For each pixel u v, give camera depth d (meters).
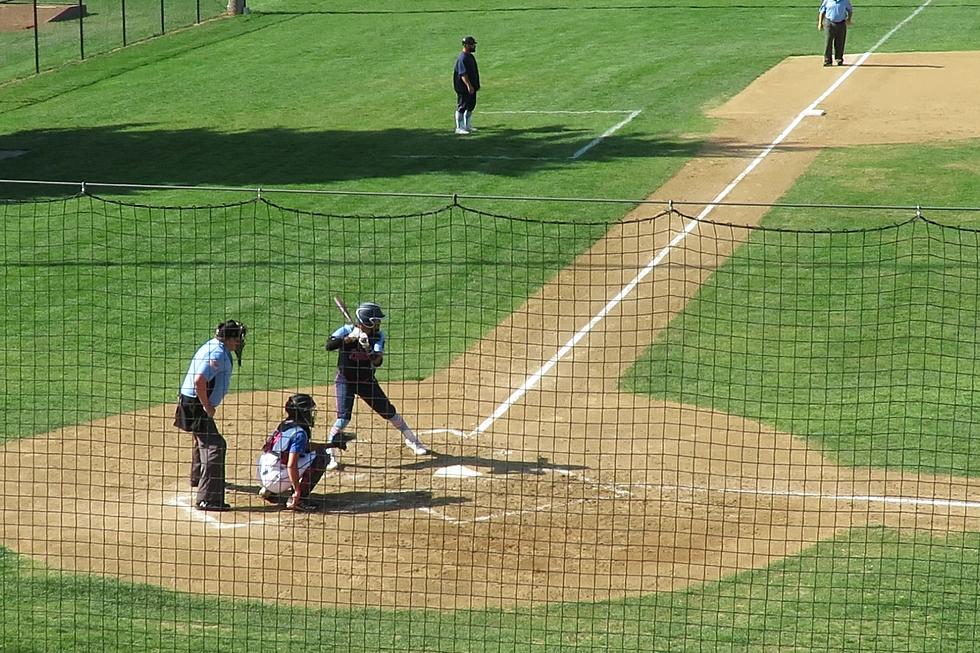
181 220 58.56
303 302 48.72
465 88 74.12
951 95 80.81
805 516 31.83
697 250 53.41
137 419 38.81
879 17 111.56
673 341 44.75
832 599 27.30
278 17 118.94
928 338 43.88
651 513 32.06
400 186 63.81
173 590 28.44
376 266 52.28
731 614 26.75
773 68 91.25
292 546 30.59
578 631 26.19
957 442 36.28
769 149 69.56
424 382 41.69
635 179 64.06
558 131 75.06
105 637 25.89
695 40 102.56
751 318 46.41
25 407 39.47
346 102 85.50
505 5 122.31
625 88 86.44
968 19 109.06
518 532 31.14
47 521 31.80
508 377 41.97
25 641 25.69
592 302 48.41
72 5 120.50
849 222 56.19
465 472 34.66
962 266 50.12
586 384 41.34
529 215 58.34
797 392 40.22
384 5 123.94
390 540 30.88
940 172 63.59
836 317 46.06
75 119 83.12
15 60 103.44
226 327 32.88
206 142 75.44
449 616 27.12
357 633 26.22
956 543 30.14
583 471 34.72
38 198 63.12
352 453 36.16
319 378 42.25
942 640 25.33
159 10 121.50
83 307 48.31
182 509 32.78
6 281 51.09
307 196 62.22
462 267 52.09
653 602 27.55
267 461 32.88
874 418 38.03
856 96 81.62
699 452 35.84
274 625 26.62
